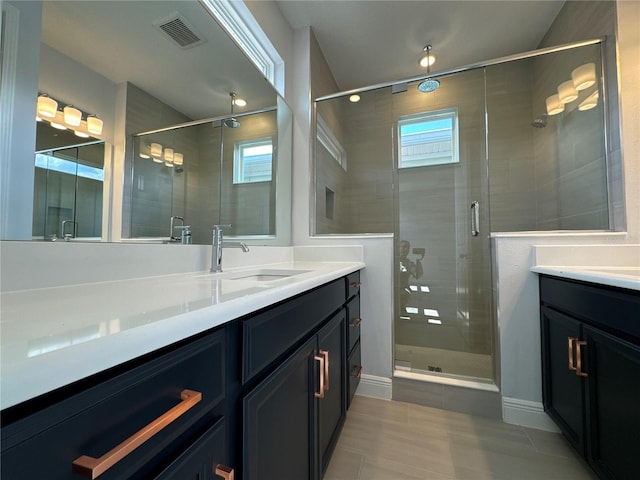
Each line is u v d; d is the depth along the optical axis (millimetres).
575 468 1156
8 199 615
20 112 644
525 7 1860
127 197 925
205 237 1288
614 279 917
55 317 430
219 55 1352
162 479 388
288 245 1979
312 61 2070
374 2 1825
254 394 603
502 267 1544
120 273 848
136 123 967
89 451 303
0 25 608
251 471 583
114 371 339
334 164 2396
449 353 2146
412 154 2516
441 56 2344
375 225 2561
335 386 1159
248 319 598
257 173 1668
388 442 1316
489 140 2357
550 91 2018
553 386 1328
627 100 1436
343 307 1345
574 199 1805
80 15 793
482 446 1291
